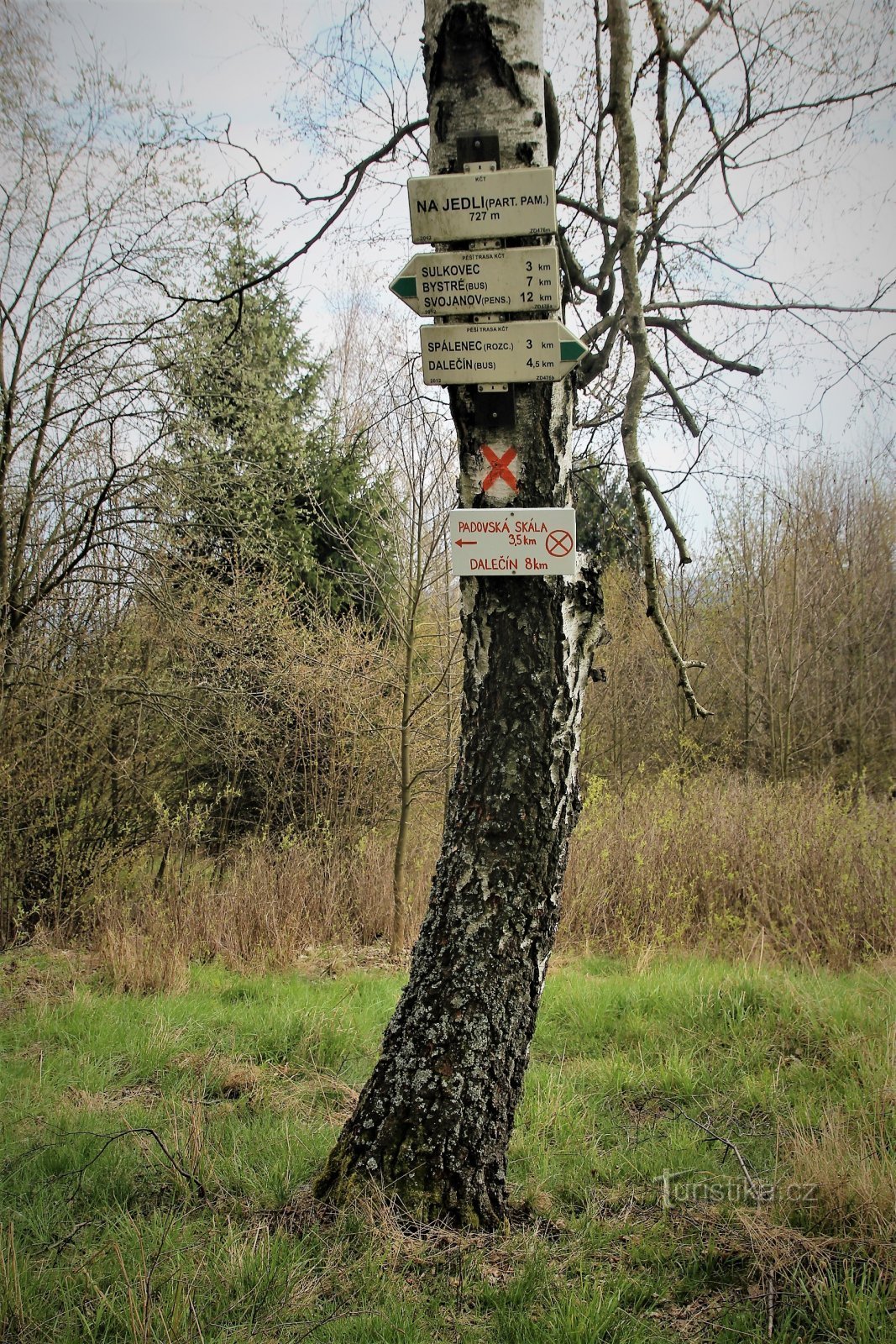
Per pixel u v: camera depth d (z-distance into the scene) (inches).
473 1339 106.4
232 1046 221.0
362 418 310.7
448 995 126.6
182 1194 142.0
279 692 438.9
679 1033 224.7
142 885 387.9
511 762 126.6
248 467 420.8
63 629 388.2
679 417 196.1
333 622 454.6
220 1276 116.3
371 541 413.1
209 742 412.2
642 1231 131.6
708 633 738.2
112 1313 108.8
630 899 373.1
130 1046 218.4
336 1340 106.0
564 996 258.4
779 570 729.6
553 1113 175.2
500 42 117.9
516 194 116.9
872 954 327.0
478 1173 126.7
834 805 443.8
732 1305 113.5
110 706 396.2
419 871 415.8
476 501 126.7
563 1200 144.6
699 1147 163.0
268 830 444.1
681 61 157.9
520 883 126.6
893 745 782.5
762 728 728.3
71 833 386.0
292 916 366.9
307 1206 128.8
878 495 777.6
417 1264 117.5
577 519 130.6
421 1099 126.2
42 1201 140.3
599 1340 107.3
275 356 472.7
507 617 126.9
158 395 370.6
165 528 383.6
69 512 372.8
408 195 118.3
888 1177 132.5
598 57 170.2
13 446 357.4
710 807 445.7
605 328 156.2
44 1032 230.8
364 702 425.7
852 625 768.9
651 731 691.4
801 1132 152.9
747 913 357.1
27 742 378.9
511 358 120.3
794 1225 129.9
